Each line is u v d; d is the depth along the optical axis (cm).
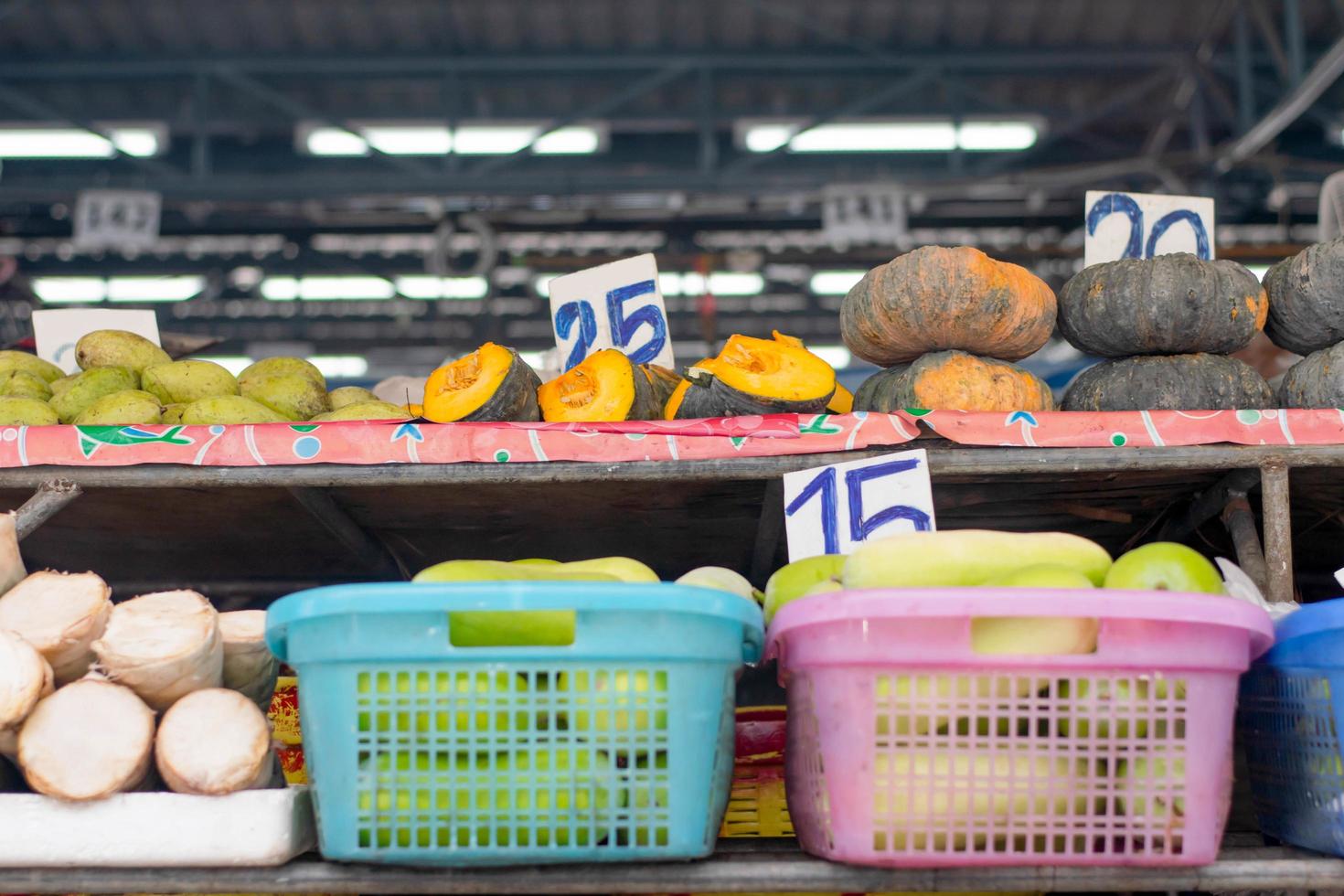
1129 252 230
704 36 756
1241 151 700
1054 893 162
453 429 161
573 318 236
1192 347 188
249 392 212
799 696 139
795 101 805
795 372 180
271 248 862
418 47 761
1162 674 127
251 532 201
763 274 904
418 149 815
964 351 189
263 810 130
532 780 127
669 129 817
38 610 140
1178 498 192
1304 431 161
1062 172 713
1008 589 126
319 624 129
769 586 156
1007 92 802
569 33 752
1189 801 126
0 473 161
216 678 144
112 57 755
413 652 127
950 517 201
